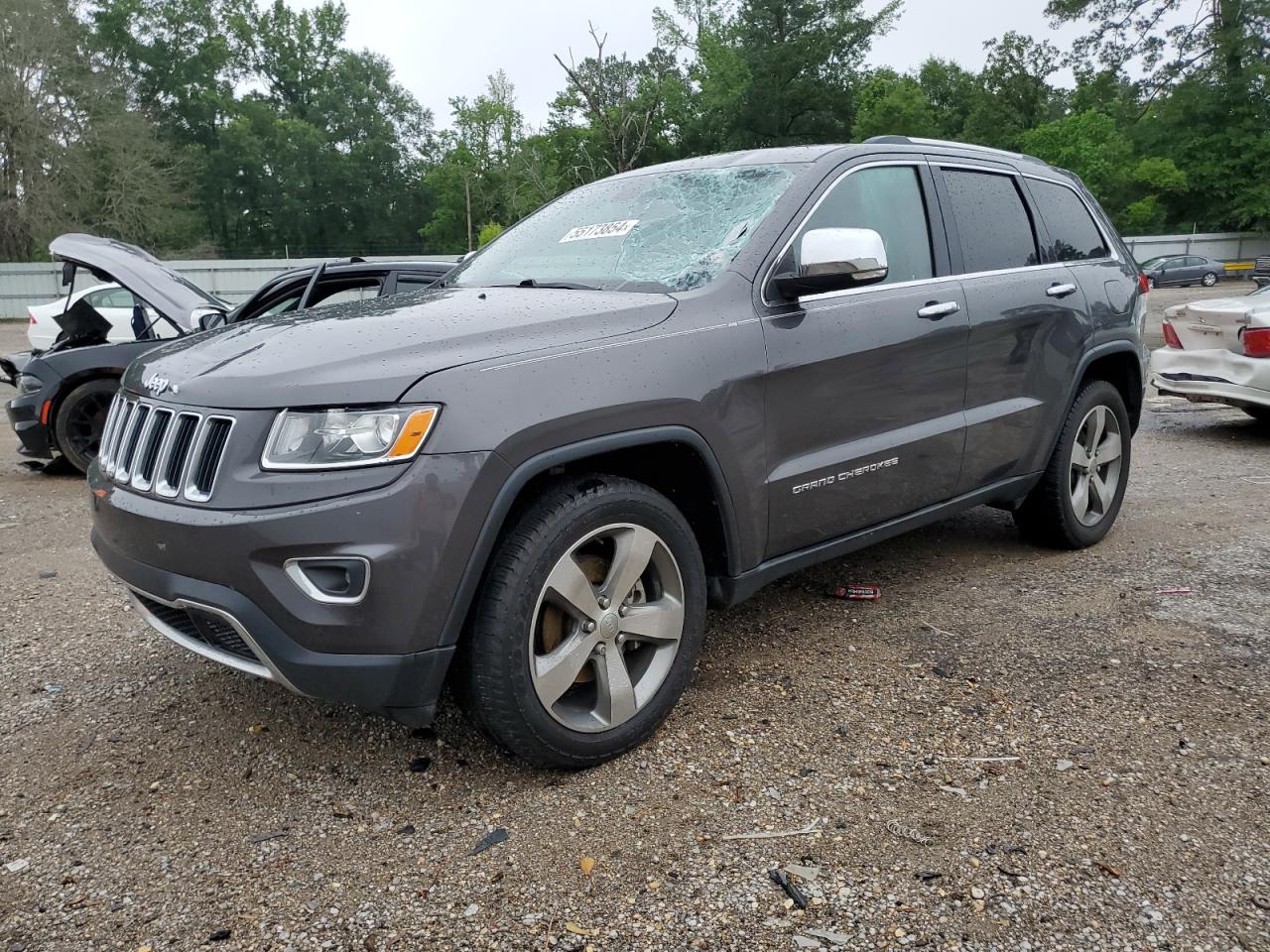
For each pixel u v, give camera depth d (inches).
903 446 141.2
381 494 92.9
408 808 105.0
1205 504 227.5
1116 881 89.3
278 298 230.4
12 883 93.5
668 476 120.9
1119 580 171.6
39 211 1729.8
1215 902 86.0
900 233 146.5
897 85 2182.6
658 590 116.1
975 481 158.1
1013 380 161.3
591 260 137.6
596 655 109.9
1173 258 1498.5
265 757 117.0
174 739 121.9
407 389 95.1
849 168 140.9
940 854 94.0
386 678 95.7
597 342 107.7
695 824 100.1
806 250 120.3
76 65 1780.3
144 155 1879.9
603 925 85.4
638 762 113.0
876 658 140.3
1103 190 2139.5
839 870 91.9
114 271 267.3
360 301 133.6
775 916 85.8
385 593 93.5
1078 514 184.7
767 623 155.6
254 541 93.7
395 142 2935.5
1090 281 179.3
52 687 137.6
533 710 103.0
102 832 101.9
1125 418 190.4
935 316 144.2
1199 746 113.2
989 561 184.4
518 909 87.8
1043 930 83.0
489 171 2027.6
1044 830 97.3
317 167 2770.7
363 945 83.9
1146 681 130.5
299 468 93.9
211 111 2780.5
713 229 133.2
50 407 282.5
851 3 1921.8
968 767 109.8
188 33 2753.4
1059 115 2849.4
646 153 1791.3
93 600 175.3
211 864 96.0
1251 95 1852.9
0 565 198.8
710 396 114.5
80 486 282.0
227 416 97.6
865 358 133.9
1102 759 110.8
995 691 128.6
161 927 86.7
